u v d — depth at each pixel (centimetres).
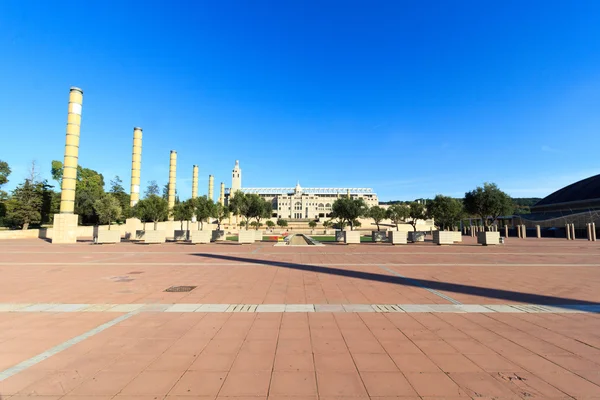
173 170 5706
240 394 366
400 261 1639
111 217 4600
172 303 795
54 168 6181
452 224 5106
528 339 547
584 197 7319
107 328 604
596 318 672
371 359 464
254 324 627
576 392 371
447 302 805
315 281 1087
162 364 447
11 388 380
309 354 481
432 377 408
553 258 1795
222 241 3453
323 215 13675
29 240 3703
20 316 686
